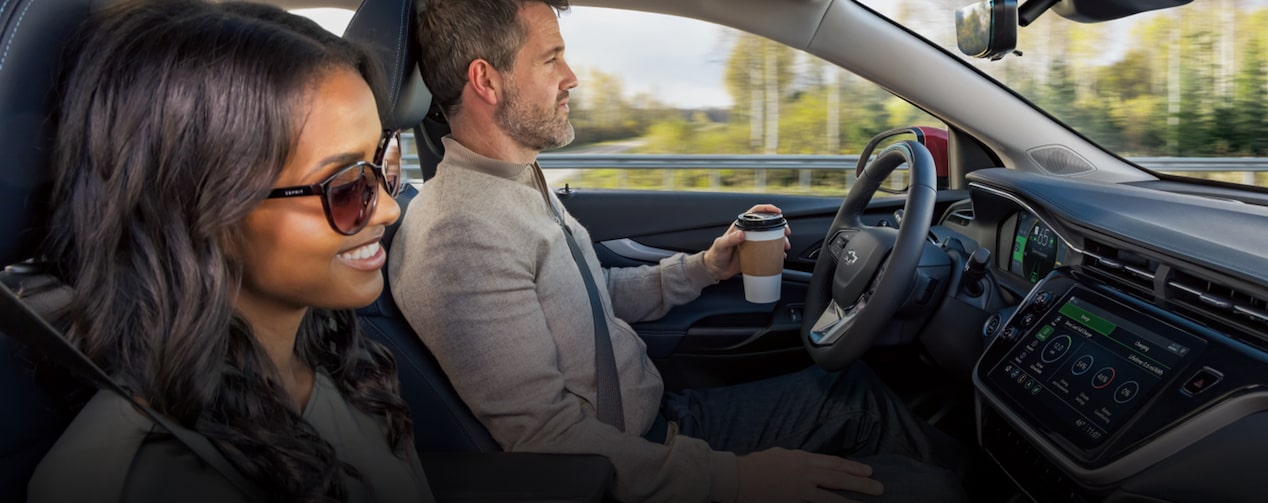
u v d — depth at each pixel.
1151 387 0.98
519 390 1.16
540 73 1.27
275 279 0.57
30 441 0.60
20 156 0.58
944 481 1.18
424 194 1.25
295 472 0.58
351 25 1.24
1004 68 1.95
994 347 1.28
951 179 2.16
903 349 1.81
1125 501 0.94
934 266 1.49
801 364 1.93
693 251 2.21
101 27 0.54
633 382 1.36
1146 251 1.10
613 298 1.71
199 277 0.51
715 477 1.12
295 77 0.53
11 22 0.57
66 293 0.58
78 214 0.52
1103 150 1.95
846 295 1.46
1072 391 1.08
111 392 0.51
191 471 0.54
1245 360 0.90
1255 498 0.85
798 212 2.17
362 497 0.70
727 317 1.89
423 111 1.41
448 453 1.03
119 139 0.50
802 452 1.17
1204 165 2.03
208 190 0.51
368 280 0.63
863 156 1.92
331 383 0.75
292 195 0.54
